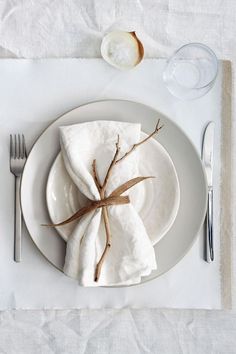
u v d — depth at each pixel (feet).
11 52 2.54
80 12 2.57
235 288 2.51
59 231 2.30
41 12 2.56
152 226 2.35
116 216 2.23
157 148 2.36
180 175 2.43
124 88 2.52
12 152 2.44
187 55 2.51
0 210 2.43
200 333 2.53
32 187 2.35
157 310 2.53
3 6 2.56
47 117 2.48
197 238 2.49
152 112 2.41
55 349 2.49
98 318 2.52
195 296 2.48
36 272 2.43
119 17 2.59
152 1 2.60
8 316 2.49
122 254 2.23
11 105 2.48
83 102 2.50
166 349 2.52
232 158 2.55
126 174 2.25
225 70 2.56
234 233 2.53
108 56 2.51
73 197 2.35
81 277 2.20
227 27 2.61
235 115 2.56
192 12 2.61
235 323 2.54
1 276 2.42
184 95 2.51
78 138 2.28
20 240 2.41
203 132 2.53
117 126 2.32
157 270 2.36
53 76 2.50
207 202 2.43
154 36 2.59
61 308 2.43
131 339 2.51
